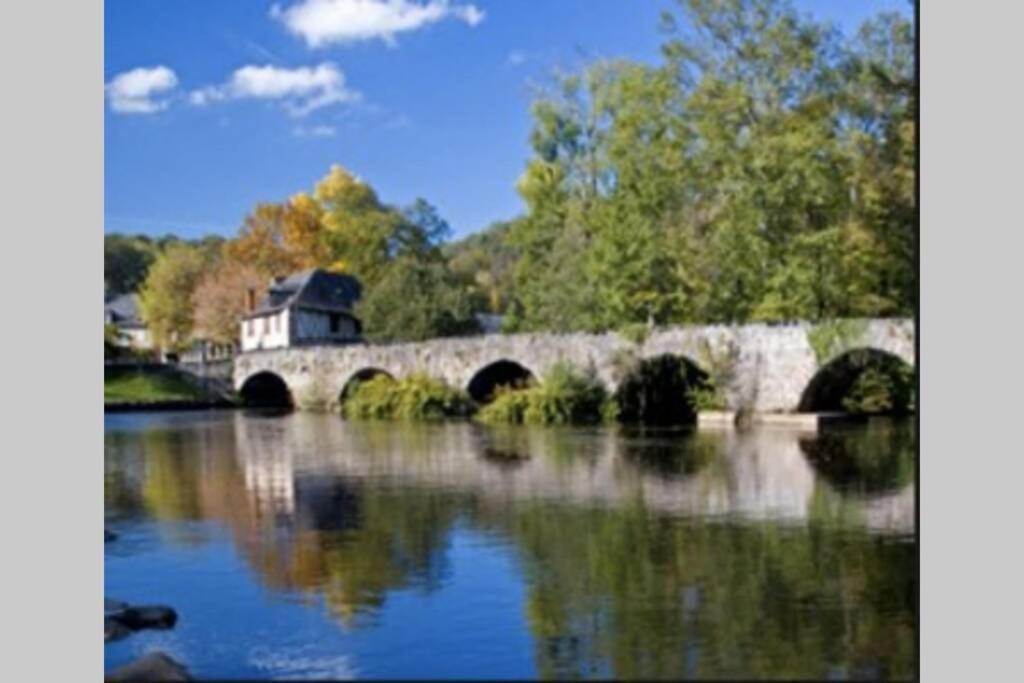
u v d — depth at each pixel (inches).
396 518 777.6
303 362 2194.9
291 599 556.7
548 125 2111.2
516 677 436.1
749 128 1578.5
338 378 2134.6
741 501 823.1
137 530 746.8
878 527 711.7
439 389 1865.2
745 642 474.0
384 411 1898.4
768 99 1568.7
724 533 700.7
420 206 2785.4
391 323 2213.3
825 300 1480.1
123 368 2357.3
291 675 443.5
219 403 2319.1
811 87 1552.7
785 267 1494.8
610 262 1642.5
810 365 1422.2
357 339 2753.4
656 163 1647.4
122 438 1493.6
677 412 1622.8
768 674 435.2
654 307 1627.7
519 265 2197.3
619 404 1611.7
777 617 510.3
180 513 816.9
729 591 556.4
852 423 1444.4
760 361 1470.2
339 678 439.2
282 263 2834.6
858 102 1521.9
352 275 2797.7
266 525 760.3
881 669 440.1
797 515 759.7
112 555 663.8
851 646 467.2
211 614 532.4
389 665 453.1
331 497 886.4
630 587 567.5
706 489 887.7
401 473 1039.6
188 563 641.6
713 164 1622.8
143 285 2886.3
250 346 2741.1
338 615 526.9
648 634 486.9
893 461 1050.7
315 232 2839.6
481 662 453.7
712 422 1504.7
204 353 2615.7
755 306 1560.0
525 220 2156.7
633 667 444.5
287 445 1362.0
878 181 1472.7
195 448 1336.1
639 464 1068.5
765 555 636.1
